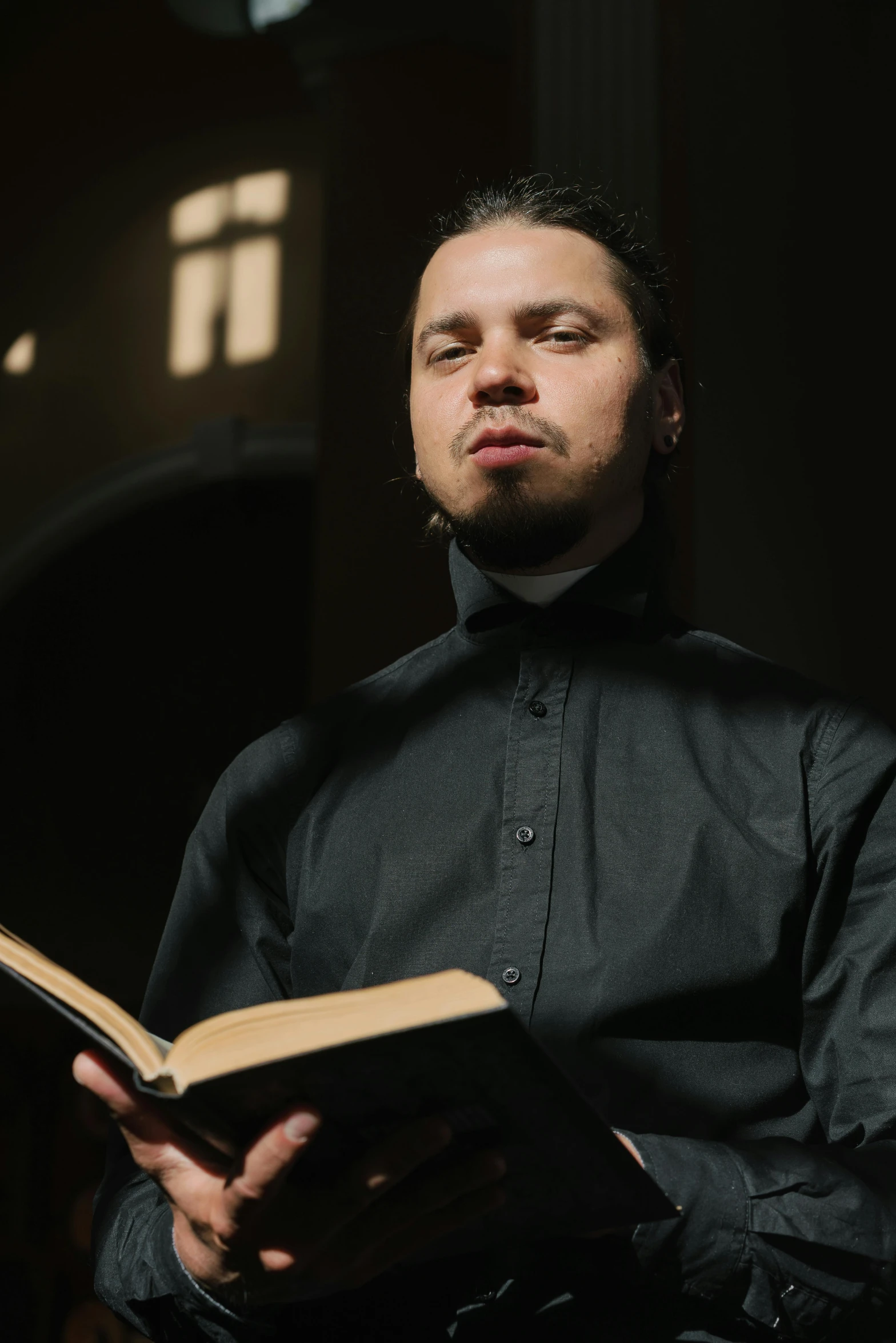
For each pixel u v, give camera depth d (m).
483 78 7.30
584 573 1.49
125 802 13.63
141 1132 0.96
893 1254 1.06
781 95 5.54
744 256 5.01
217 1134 0.90
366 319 6.45
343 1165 0.94
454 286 1.45
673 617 1.53
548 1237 1.04
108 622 13.16
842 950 1.26
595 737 1.39
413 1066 0.81
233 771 1.54
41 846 13.40
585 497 1.41
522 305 1.41
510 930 1.27
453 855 1.34
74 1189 9.66
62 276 11.95
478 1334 1.11
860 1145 1.16
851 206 5.93
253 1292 0.99
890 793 1.30
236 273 11.34
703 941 1.24
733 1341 1.09
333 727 1.52
